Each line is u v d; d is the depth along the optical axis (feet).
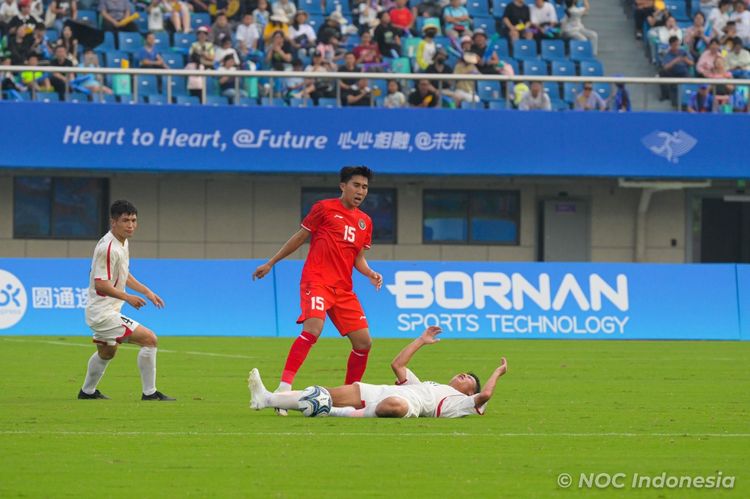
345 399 103.55
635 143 263.70
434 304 221.05
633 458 84.43
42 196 264.93
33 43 262.47
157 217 268.82
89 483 73.26
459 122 259.39
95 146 249.96
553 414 109.40
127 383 135.33
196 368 154.61
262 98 258.37
